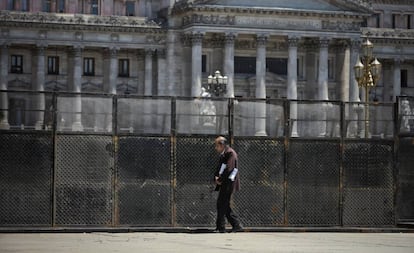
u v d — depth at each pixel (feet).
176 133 255.50
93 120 252.83
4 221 247.09
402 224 267.80
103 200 251.19
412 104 270.26
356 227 264.93
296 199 262.06
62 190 249.55
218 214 248.11
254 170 259.39
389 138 268.82
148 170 253.85
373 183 267.39
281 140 261.03
